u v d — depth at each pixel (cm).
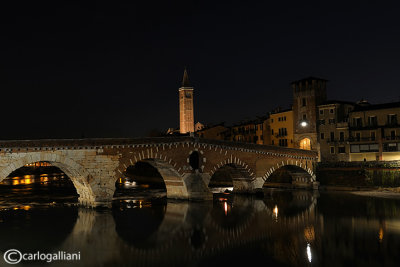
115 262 3005
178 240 3669
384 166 7156
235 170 6925
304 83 9294
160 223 4438
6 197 6800
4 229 4028
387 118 8175
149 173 10694
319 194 7119
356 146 8462
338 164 7881
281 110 10444
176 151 5822
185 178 5966
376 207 5456
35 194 7350
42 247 3384
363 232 3947
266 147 7006
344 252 3253
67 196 6988
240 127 11681
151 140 5516
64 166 4941
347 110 9162
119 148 5212
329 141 8819
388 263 2978
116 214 4959
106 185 5109
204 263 2988
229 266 2919
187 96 14900
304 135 9169
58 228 4100
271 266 2912
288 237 3772
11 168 4381
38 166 13738
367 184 7275
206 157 6138
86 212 5019
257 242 3588
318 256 3150
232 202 6169
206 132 12862
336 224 4353
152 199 6438
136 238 3734
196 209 5425
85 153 4938
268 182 9162
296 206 5719
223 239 3706
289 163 7412
